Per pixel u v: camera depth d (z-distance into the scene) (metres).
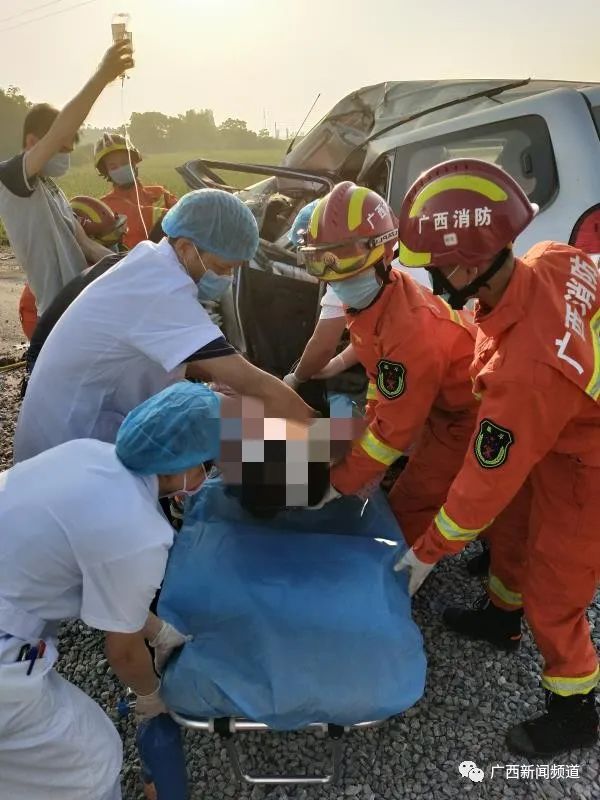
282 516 1.93
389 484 2.98
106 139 4.05
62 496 1.49
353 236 1.76
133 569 1.45
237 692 1.55
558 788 1.95
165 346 1.96
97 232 3.44
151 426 1.53
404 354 1.84
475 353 1.84
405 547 1.88
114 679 2.34
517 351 1.57
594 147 2.72
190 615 1.66
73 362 2.04
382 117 3.87
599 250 2.65
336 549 1.78
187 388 1.63
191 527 1.88
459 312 2.07
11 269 10.27
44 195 2.85
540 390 1.54
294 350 3.79
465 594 2.68
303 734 2.10
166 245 2.07
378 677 1.56
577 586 1.87
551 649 1.95
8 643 1.48
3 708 1.45
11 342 6.04
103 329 1.98
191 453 1.56
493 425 1.59
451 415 2.18
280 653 1.55
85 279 2.45
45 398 2.12
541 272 1.64
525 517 2.15
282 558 1.74
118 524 1.46
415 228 1.56
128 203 4.28
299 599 1.62
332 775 1.83
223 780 1.97
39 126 2.86
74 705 1.63
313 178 3.75
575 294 1.65
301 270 3.62
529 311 1.58
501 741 2.09
